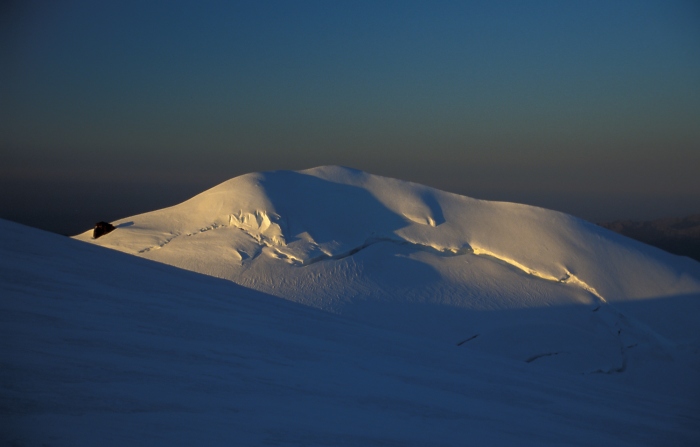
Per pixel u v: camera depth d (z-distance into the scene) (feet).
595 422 29.73
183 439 13.14
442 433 19.74
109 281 30.86
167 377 17.93
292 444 14.52
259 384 20.13
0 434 11.27
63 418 12.75
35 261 29.94
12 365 15.51
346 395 21.93
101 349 18.97
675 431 32.12
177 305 30.01
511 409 27.71
